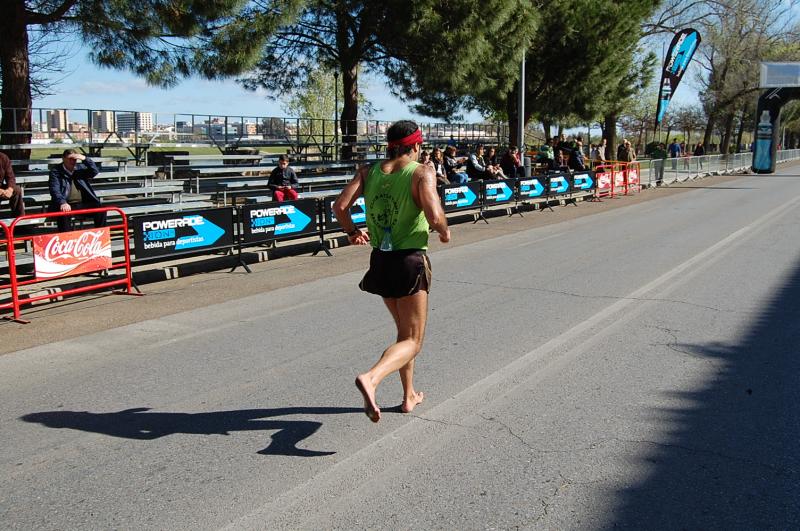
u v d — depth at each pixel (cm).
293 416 497
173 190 1703
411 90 2345
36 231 1259
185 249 1056
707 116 5603
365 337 704
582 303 830
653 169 2884
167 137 2030
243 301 898
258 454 435
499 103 2956
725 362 605
